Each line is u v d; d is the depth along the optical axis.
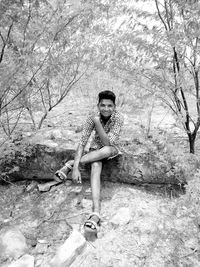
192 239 2.28
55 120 4.15
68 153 2.94
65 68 3.28
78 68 3.60
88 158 2.60
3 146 3.01
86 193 2.82
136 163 2.82
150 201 2.69
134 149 2.91
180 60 2.78
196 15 2.52
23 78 2.75
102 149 2.60
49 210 2.72
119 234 2.34
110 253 2.17
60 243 2.35
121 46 2.82
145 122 3.96
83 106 4.73
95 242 2.28
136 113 3.68
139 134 3.17
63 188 2.94
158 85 2.94
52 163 2.99
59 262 2.10
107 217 2.52
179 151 2.84
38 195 2.94
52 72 2.95
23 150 2.94
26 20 2.57
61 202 2.78
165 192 2.78
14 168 2.94
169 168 2.72
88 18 2.70
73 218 2.58
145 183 2.88
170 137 3.17
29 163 3.04
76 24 2.77
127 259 2.12
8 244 2.33
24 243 2.37
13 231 2.45
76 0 2.44
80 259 2.15
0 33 2.51
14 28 2.58
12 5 2.28
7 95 3.09
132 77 3.00
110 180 2.94
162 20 2.86
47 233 2.47
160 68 2.85
